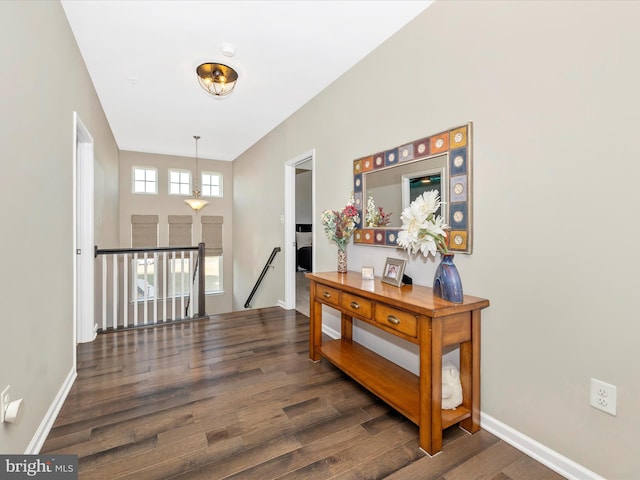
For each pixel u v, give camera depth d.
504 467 1.48
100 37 2.46
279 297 4.57
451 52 1.95
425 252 1.83
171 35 2.45
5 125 1.30
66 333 2.15
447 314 1.54
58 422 1.77
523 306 1.59
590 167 1.34
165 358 2.66
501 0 1.67
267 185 4.99
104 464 1.46
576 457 1.40
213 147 5.90
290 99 3.63
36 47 1.64
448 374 1.77
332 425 1.77
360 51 2.65
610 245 1.29
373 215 2.62
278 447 1.58
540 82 1.50
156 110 3.97
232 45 2.57
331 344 2.71
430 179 2.08
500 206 1.68
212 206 6.98
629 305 1.25
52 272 1.88
